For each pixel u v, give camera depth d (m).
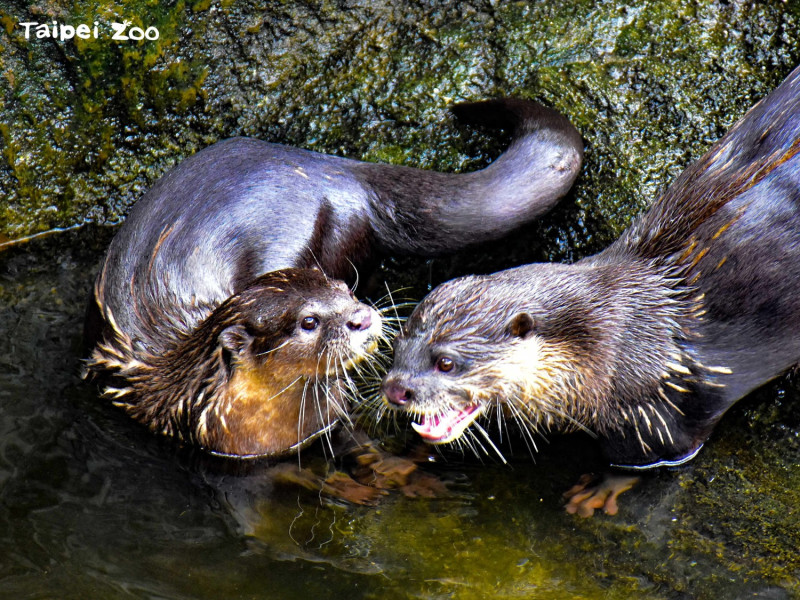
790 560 8.48
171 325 10.62
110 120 13.05
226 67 12.83
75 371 11.00
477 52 12.38
